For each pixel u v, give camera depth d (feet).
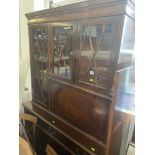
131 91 4.72
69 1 5.71
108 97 3.91
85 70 4.43
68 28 4.67
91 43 4.16
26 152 3.14
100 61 4.04
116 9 3.41
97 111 4.28
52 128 5.89
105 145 4.17
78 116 4.92
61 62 5.18
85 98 4.54
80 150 5.02
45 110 6.20
